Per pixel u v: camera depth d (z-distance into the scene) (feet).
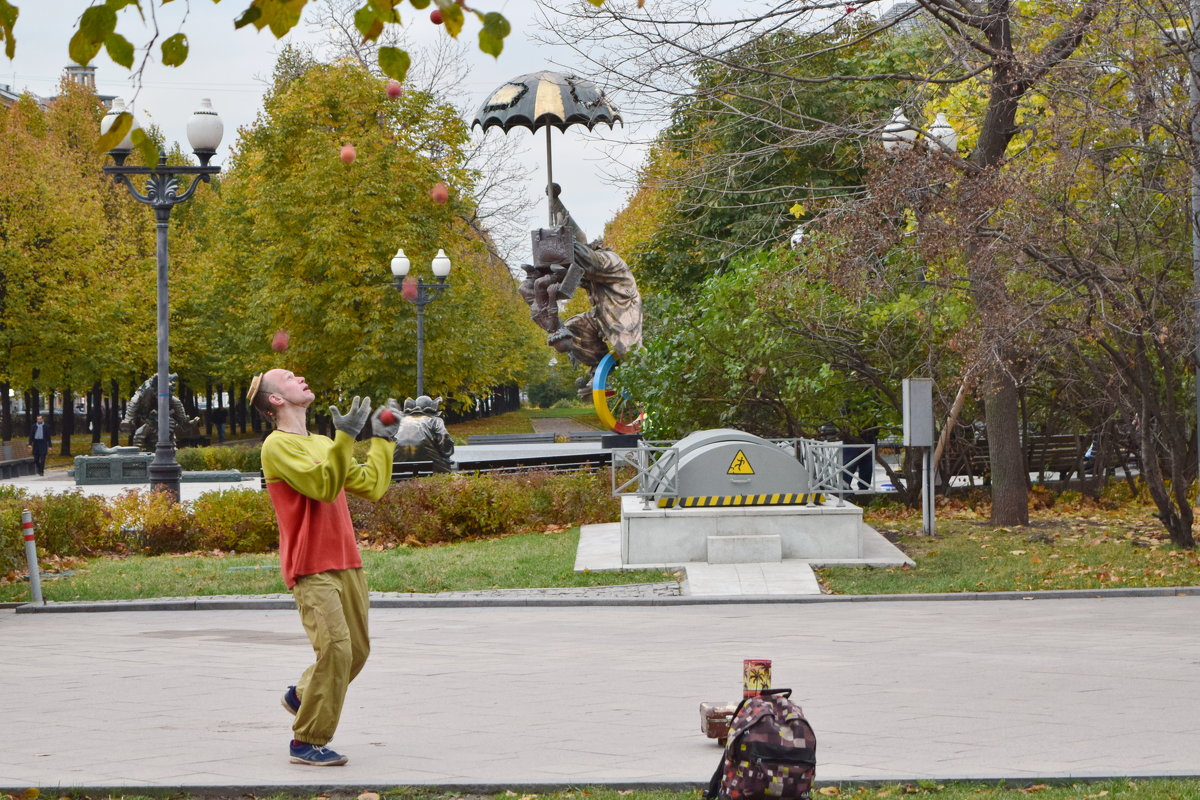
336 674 21.06
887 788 19.11
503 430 270.46
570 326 107.55
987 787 19.20
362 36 12.68
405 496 67.67
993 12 54.54
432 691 28.58
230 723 24.98
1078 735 22.89
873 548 56.65
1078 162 48.67
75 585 51.67
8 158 166.30
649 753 21.77
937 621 40.81
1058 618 41.01
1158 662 31.53
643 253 134.92
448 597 48.16
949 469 77.10
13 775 20.38
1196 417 67.15
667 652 34.65
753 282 72.28
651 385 78.07
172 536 64.85
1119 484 80.33
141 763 21.31
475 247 162.91
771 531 54.13
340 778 20.08
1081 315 50.90
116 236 187.62
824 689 28.07
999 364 52.19
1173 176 53.21
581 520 72.95
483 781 19.67
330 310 146.00
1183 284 56.49
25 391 195.83
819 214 60.54
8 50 12.59
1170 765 20.38
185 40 12.60
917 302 62.90
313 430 187.62
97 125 199.82
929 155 52.85
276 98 167.22
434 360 148.97
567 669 31.73
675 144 64.49
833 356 71.56
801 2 53.57
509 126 90.63
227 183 178.40
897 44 84.53
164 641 38.42
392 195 143.54
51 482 129.90
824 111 94.12
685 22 53.88
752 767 15.97
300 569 21.29
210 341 194.90
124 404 260.42
